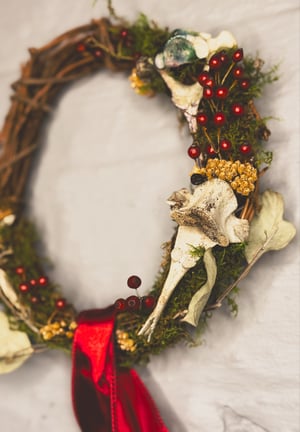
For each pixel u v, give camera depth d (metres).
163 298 0.68
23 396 0.85
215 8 0.78
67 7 0.88
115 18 0.80
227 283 0.72
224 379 0.74
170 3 0.81
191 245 0.67
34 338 0.78
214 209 0.66
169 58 0.71
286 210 0.72
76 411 0.74
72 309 0.78
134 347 0.73
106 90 0.84
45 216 0.86
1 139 0.84
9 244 0.82
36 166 0.87
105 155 0.83
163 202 0.79
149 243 0.79
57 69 0.83
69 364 0.83
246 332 0.73
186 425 0.76
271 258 0.73
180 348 0.77
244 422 0.72
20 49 0.91
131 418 0.74
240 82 0.70
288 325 0.72
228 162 0.67
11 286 0.78
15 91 0.85
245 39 0.76
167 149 0.79
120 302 0.69
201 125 0.69
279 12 0.75
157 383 0.77
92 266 0.83
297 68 0.73
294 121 0.73
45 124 0.87
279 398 0.71
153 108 0.81
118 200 0.82
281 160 0.73
